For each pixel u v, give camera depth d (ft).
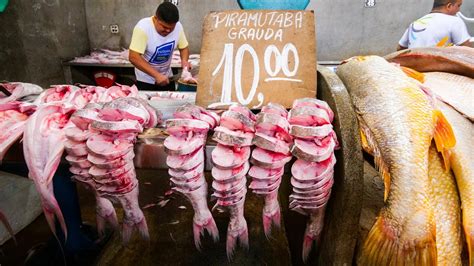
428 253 2.89
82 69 16.75
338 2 16.25
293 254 5.18
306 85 3.91
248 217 6.36
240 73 4.03
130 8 17.20
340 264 3.25
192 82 9.71
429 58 4.61
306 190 2.91
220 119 3.07
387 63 3.92
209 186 7.07
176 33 11.22
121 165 2.94
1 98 4.62
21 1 12.56
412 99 3.39
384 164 3.19
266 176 2.85
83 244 5.17
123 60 16.08
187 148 2.86
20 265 5.96
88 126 3.12
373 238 3.11
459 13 15.94
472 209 3.23
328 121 2.90
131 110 3.08
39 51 13.83
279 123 2.78
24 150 3.16
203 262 5.25
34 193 7.23
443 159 3.57
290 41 4.02
